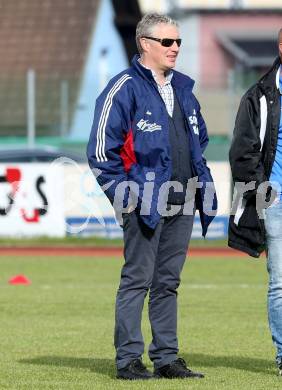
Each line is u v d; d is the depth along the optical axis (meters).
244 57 123.25
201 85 71.25
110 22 98.75
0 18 96.75
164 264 22.92
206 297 38.84
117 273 47.50
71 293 40.16
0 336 29.86
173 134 22.50
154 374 22.97
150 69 22.36
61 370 24.16
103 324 32.16
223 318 33.47
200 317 33.69
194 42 126.56
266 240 22.94
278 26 128.12
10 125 73.88
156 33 22.41
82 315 34.12
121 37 99.62
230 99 68.38
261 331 30.86
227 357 26.34
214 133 67.88
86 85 72.44
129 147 22.27
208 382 22.27
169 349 22.92
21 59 93.44
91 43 96.31
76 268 49.72
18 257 54.97
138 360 22.59
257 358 26.20
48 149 66.94
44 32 95.69
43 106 71.94
